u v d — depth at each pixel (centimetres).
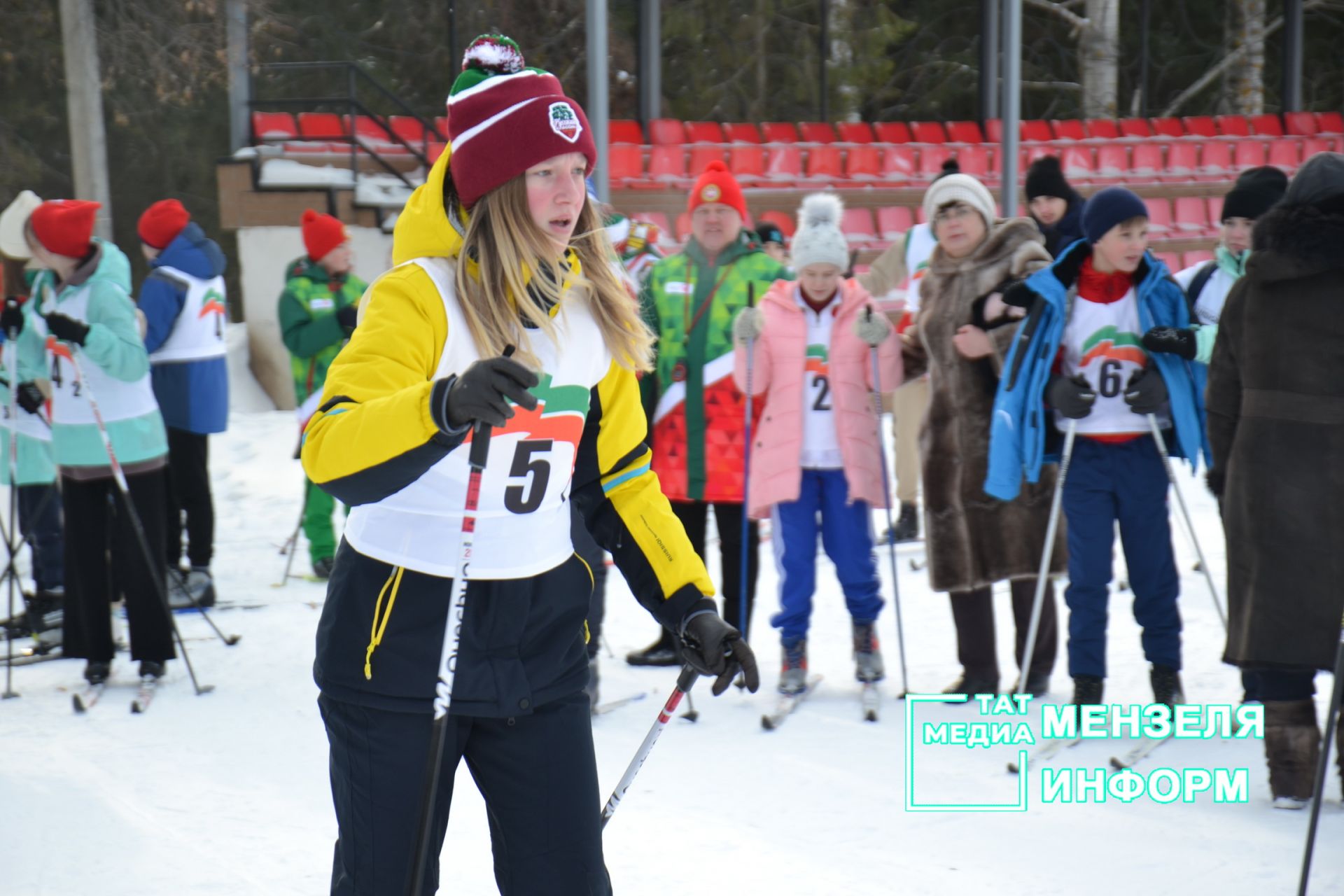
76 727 1179
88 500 1257
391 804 530
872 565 1238
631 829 932
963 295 1199
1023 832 919
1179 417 1093
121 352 1205
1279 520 920
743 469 1332
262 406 2888
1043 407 1118
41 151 5481
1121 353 1103
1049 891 825
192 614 1587
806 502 1233
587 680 575
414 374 507
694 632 574
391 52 5225
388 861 532
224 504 2217
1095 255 1112
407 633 530
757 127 3703
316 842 915
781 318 1245
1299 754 948
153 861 878
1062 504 1130
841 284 1249
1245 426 945
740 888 834
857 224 3378
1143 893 820
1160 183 3744
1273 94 6106
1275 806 955
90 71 3475
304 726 1179
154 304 1561
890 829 930
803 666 1242
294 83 5303
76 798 989
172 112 5566
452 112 532
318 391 1755
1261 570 927
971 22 5772
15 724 1190
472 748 559
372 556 534
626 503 595
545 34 4966
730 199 1333
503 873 563
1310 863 802
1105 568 1109
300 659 1392
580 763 557
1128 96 6069
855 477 1209
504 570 538
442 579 532
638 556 591
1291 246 916
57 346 1237
